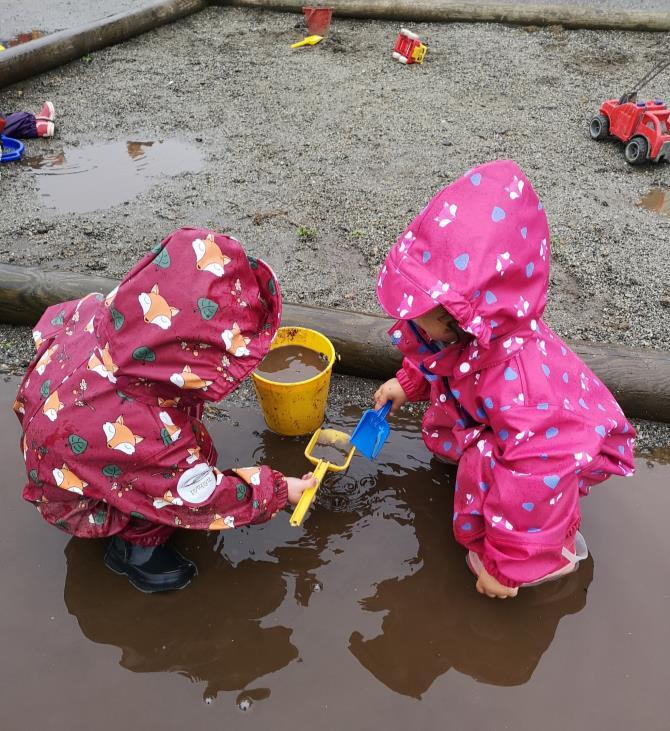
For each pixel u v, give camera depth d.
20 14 7.05
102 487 1.74
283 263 3.25
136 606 1.94
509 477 1.72
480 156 4.30
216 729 1.66
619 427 1.89
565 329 2.84
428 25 6.71
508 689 1.76
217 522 1.82
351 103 5.05
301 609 1.93
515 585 1.82
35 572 2.02
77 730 1.66
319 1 6.87
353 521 2.17
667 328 2.84
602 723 1.68
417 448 2.41
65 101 5.14
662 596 1.97
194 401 1.72
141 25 6.36
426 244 1.65
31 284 2.89
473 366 1.78
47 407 1.73
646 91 5.26
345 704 1.72
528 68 5.70
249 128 4.68
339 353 2.66
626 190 3.97
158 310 1.55
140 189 3.94
